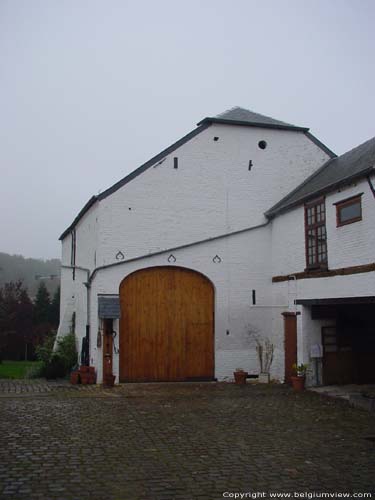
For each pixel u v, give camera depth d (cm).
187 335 1532
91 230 1633
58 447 750
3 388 1355
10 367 2870
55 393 1272
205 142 1608
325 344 1430
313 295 1370
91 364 1491
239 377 1465
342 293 1238
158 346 1503
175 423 930
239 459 702
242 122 1634
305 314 1416
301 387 1362
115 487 588
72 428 876
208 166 1602
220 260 1577
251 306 1588
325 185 1323
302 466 673
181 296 1540
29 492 567
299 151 1711
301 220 1451
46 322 3853
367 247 1156
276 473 644
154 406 1104
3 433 834
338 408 1090
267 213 1623
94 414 1004
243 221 1616
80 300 1777
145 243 1514
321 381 1416
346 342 1456
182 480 615
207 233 1575
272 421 954
